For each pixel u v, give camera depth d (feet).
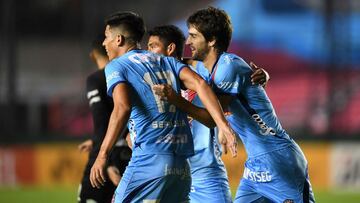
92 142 70.33
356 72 179.22
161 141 51.21
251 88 58.08
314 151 147.23
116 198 52.39
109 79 51.08
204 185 67.05
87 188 69.31
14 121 153.07
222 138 64.80
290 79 201.67
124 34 54.39
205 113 52.16
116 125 49.57
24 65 197.57
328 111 151.84
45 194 136.26
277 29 206.39
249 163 61.26
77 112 170.50
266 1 206.49
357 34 190.49
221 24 57.47
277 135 60.08
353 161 146.30
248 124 59.62
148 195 51.34
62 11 202.39
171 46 67.26
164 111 51.44
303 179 60.80
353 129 157.69
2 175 149.38
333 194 137.49
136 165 51.39
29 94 179.11
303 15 206.39
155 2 196.75
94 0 174.91
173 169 51.34
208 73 59.67
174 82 52.47
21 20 201.26
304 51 203.72
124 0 193.98
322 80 193.26
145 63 52.16
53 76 195.52
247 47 187.93
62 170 148.97
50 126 167.94
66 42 201.46
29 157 149.69
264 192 61.00
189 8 200.13
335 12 170.71
